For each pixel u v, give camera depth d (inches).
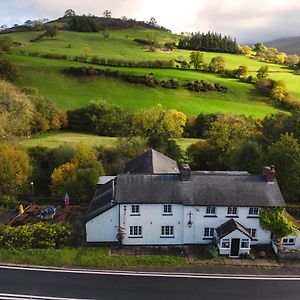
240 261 1620.3
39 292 1387.8
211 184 1780.3
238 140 2733.8
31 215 2080.5
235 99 4633.4
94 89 4485.7
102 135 3654.0
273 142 2514.8
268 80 4955.7
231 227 1659.7
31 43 6378.0
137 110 4015.8
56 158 2659.9
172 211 1738.4
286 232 1695.4
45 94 4286.4
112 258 1612.9
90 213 1822.1
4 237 1702.8
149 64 5290.4
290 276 1512.1
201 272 1530.5
